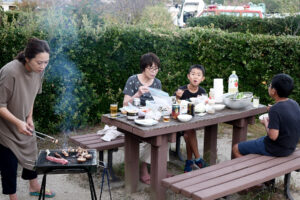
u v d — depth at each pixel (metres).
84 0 5.98
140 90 3.38
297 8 10.54
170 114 3.23
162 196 3.04
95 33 5.17
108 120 3.18
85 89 5.23
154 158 2.99
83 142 3.57
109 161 3.63
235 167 2.88
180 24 15.38
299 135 3.16
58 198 3.30
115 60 5.47
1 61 4.55
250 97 3.62
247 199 3.27
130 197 3.31
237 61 5.96
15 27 4.84
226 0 15.92
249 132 5.60
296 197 3.41
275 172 2.78
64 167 2.39
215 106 3.48
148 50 5.70
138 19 11.75
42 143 4.71
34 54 2.54
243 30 11.08
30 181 3.27
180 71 6.05
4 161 2.78
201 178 2.62
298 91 5.66
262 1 15.29
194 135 3.74
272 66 5.80
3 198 3.28
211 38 5.99
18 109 2.74
